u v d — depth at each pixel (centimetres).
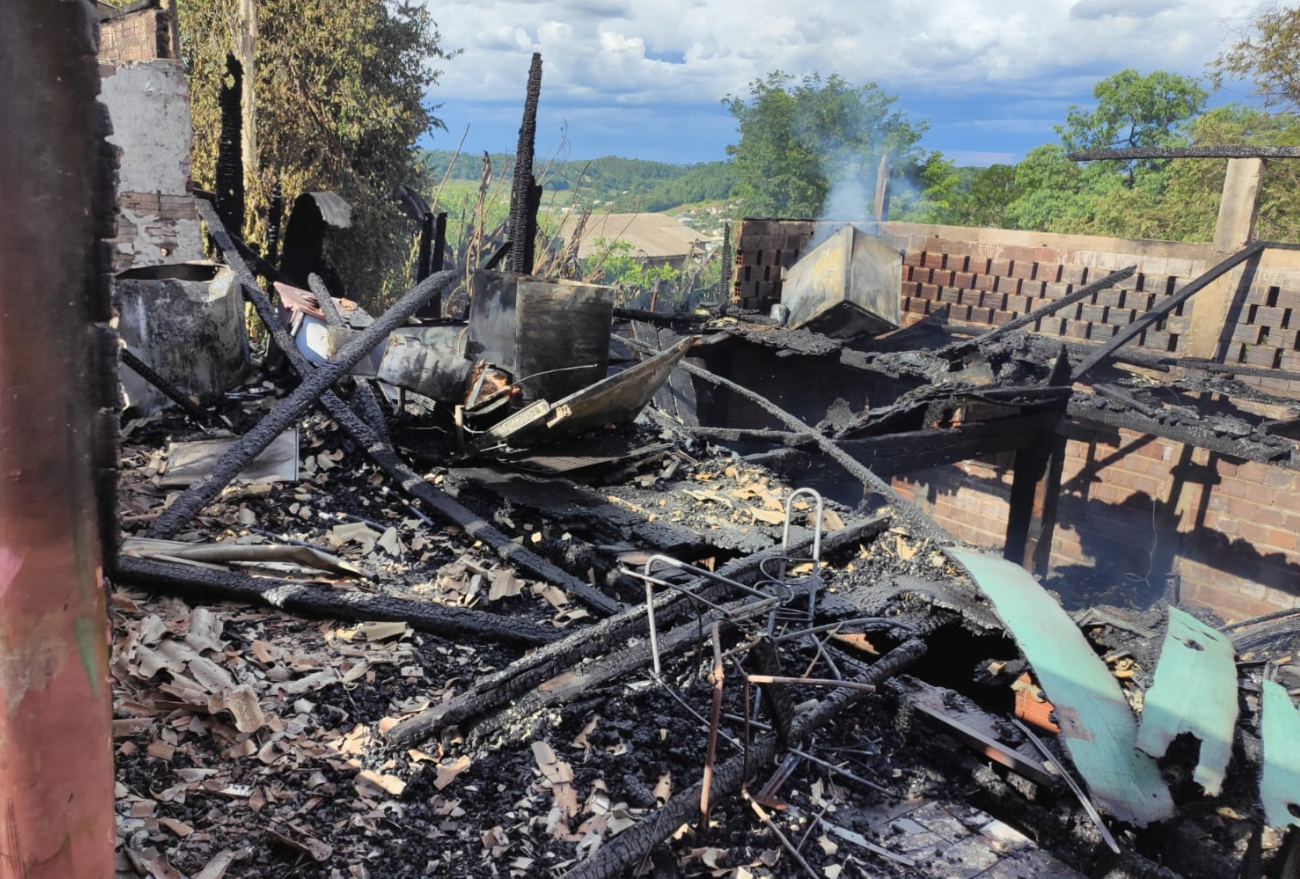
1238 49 2688
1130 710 396
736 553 523
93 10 140
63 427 149
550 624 455
